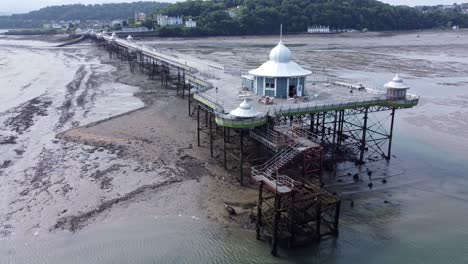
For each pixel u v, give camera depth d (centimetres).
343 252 3597
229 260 3450
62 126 6819
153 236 3756
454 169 5362
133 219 4031
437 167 5428
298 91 5488
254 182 4747
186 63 9250
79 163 5303
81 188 4625
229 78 7131
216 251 3559
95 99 8762
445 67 13788
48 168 5153
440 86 10512
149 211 4175
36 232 3819
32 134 6419
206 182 4756
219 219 4022
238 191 4553
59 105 8225
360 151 5719
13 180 4816
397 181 5012
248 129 4931
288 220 3700
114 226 3916
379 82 10525
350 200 4509
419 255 3584
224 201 4347
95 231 3838
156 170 5075
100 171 5059
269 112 4634
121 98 8838
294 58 16138
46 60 15062
